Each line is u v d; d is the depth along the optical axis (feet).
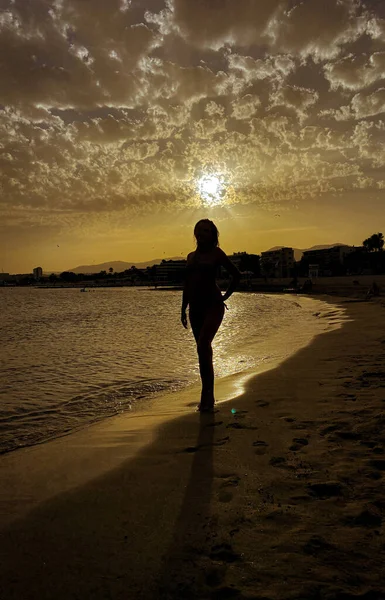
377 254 476.54
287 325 58.23
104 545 7.27
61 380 24.61
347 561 6.55
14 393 21.40
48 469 11.14
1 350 38.11
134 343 42.47
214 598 5.85
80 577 6.43
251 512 8.14
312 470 9.95
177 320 77.77
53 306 156.15
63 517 8.36
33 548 7.27
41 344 42.78
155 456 11.55
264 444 11.87
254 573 6.33
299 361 26.30
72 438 13.94
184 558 6.79
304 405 15.81
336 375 21.16
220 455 11.26
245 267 645.92
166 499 8.91
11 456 12.57
